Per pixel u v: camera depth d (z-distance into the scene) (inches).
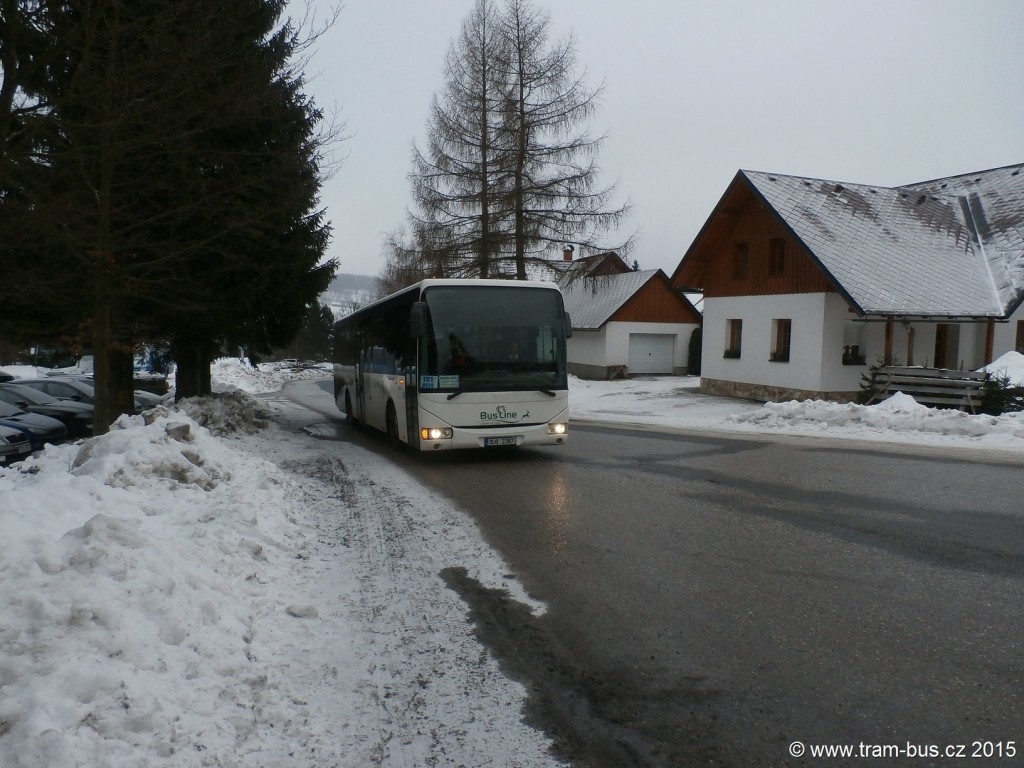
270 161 461.7
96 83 312.2
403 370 489.1
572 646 181.2
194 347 663.8
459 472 429.1
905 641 182.1
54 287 411.8
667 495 357.4
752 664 170.4
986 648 177.5
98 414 420.8
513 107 1026.1
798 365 880.3
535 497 354.9
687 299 1499.8
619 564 246.5
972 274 868.0
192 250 436.1
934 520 302.2
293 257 618.2
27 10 285.6
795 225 866.1
